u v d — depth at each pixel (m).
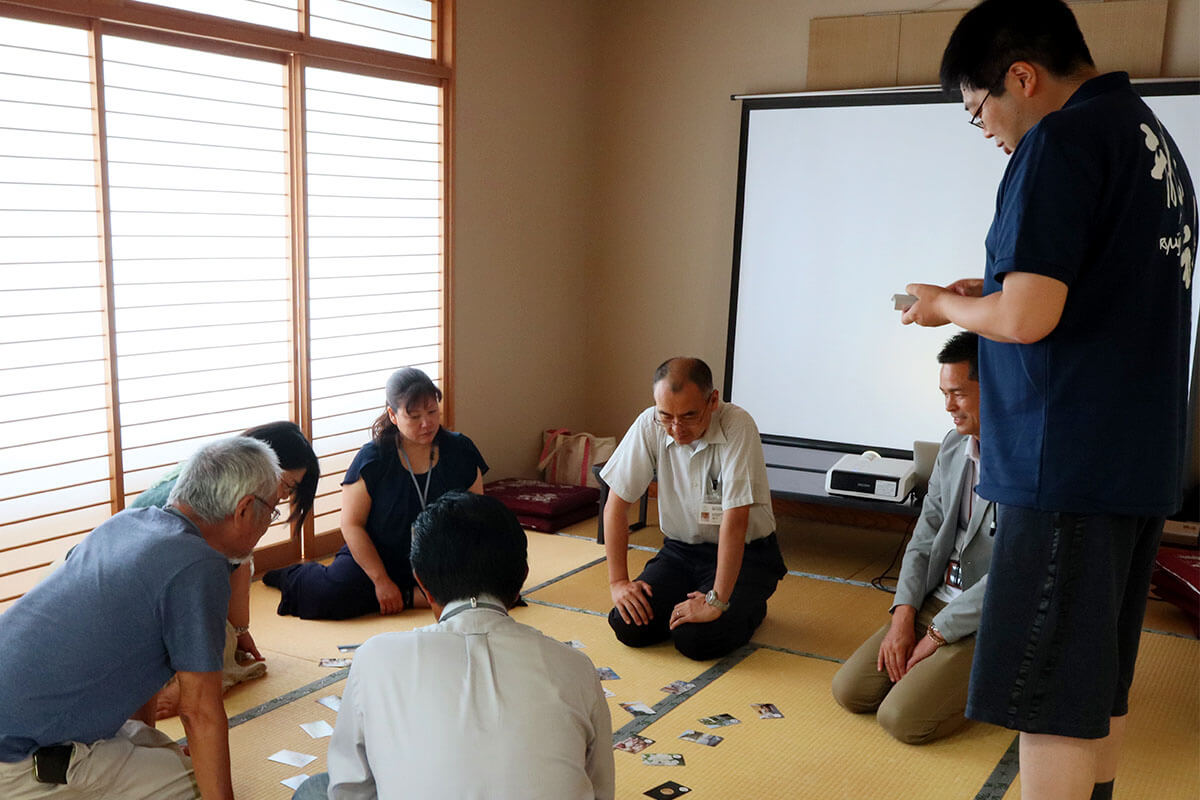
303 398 4.32
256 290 4.12
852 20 5.11
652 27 5.70
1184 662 3.48
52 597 1.98
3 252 3.30
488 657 1.53
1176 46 4.59
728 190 5.58
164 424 3.84
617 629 3.49
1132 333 1.53
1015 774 2.69
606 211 5.96
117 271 3.63
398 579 3.82
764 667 3.38
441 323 5.00
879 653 3.03
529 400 5.69
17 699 1.94
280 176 4.17
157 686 2.05
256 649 3.29
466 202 5.08
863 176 5.10
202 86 3.85
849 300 5.19
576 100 5.74
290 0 4.11
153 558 1.97
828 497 4.42
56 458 3.49
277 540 4.32
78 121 3.46
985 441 1.67
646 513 5.13
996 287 1.60
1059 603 1.59
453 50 4.84
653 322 5.90
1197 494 4.62
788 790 2.57
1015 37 1.59
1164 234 1.55
